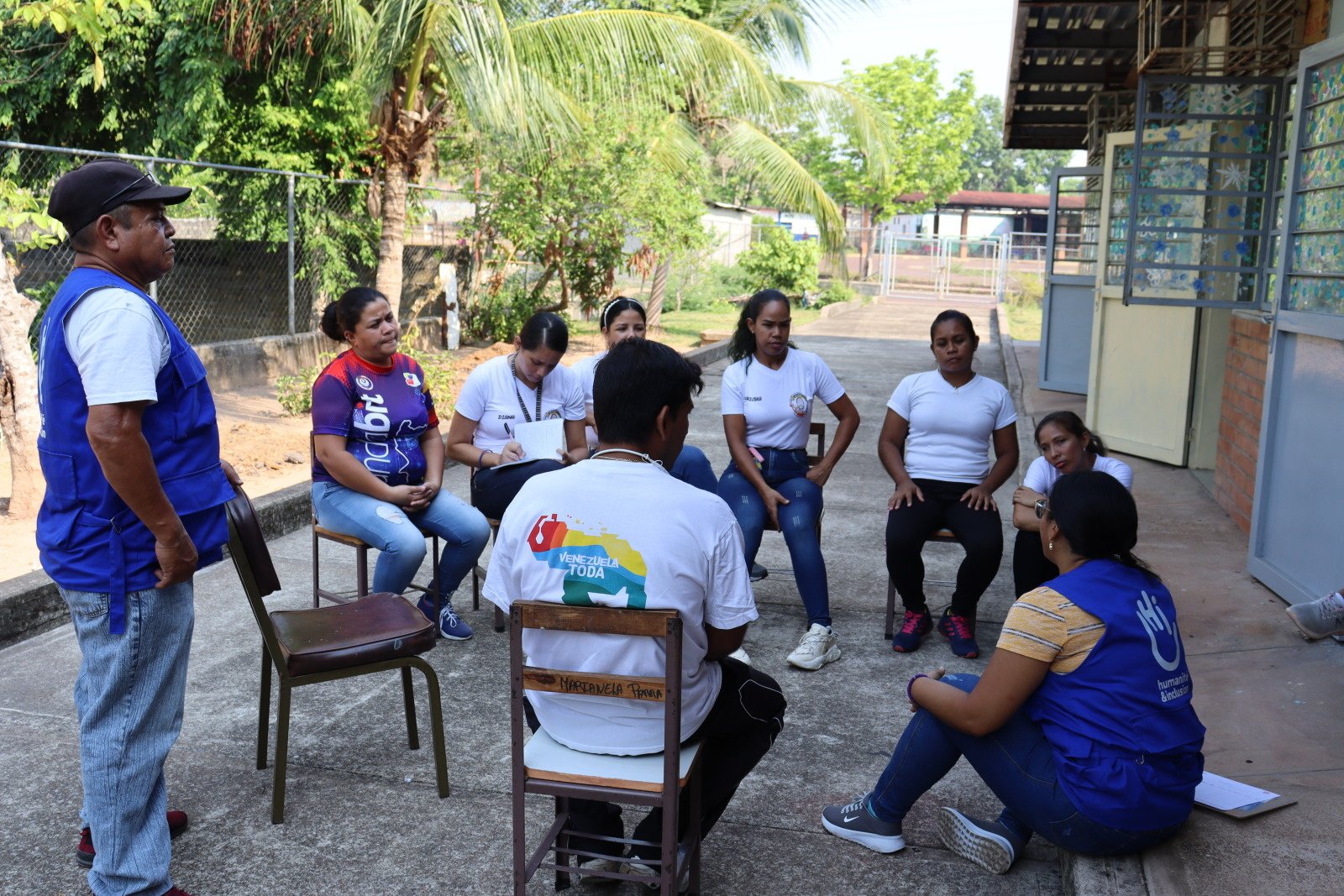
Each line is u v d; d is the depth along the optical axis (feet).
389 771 11.51
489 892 9.38
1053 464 13.51
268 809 10.69
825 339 60.80
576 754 8.21
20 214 19.15
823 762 11.78
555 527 7.83
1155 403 26.37
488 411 15.88
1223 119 20.68
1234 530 20.16
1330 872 8.89
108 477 7.98
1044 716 8.75
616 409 7.97
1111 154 27.22
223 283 40.91
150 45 39.34
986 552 14.44
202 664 14.28
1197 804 9.91
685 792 8.91
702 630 8.05
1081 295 37.86
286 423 29.81
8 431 19.20
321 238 40.88
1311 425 15.37
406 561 14.14
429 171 49.01
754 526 15.39
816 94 59.00
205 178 38.47
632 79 37.88
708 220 85.35
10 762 11.50
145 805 8.92
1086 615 8.54
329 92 40.81
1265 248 20.40
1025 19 28.91
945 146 121.90
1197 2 23.66
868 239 122.01
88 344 7.91
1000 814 10.50
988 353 55.83
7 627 14.70
